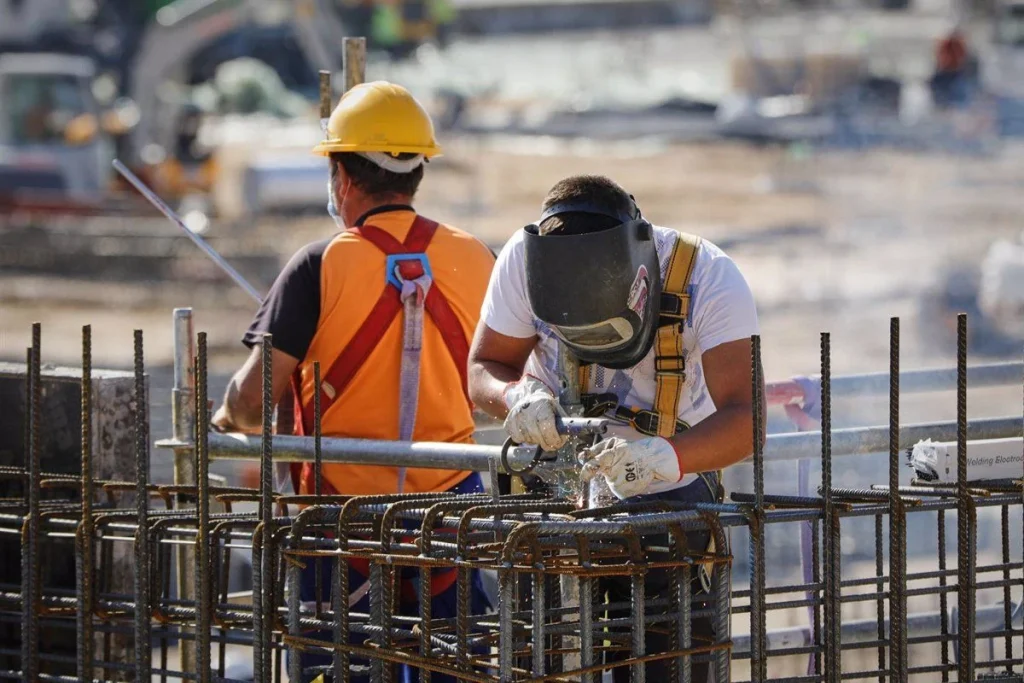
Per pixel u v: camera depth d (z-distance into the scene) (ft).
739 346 36.29
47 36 434.71
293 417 47.85
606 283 32.99
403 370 44.96
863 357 172.55
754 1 569.23
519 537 30.32
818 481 61.16
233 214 296.30
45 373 47.91
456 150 389.39
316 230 279.90
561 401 35.88
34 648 36.17
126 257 246.88
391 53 508.12
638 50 567.59
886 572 70.44
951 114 392.88
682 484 39.40
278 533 33.68
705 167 362.74
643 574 31.35
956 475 37.14
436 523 33.68
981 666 37.01
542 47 593.83
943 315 174.81
